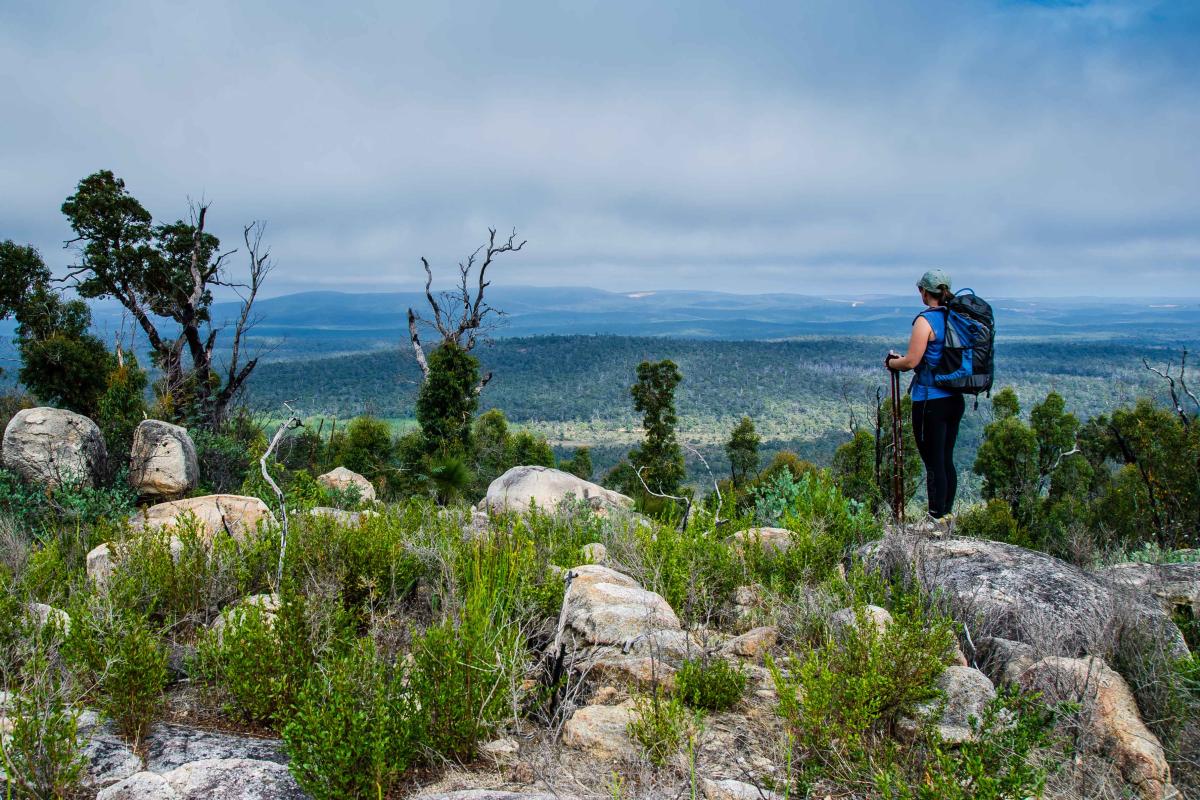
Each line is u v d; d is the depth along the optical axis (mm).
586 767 3078
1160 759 2939
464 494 12562
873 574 4883
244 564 5344
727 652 4184
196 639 4332
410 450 25453
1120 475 15953
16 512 9516
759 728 3359
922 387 6641
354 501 11344
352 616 4453
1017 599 4430
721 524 7066
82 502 9602
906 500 7355
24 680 3549
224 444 14516
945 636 3400
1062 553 6781
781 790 2805
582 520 8102
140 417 12930
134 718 3248
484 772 3158
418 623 4859
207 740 3311
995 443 19188
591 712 3387
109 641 3463
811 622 4316
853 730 2951
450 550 5402
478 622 3709
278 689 3422
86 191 26125
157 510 7359
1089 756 2949
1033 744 2775
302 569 5105
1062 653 3908
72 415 11156
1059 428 20172
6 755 2807
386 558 5215
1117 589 4320
